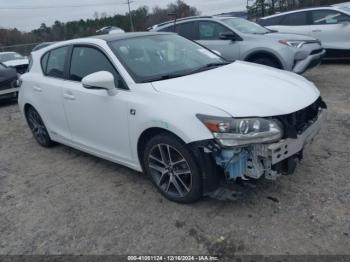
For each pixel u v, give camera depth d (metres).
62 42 4.71
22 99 5.35
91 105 3.96
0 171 4.80
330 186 3.50
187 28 8.54
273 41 7.24
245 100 3.06
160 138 3.31
